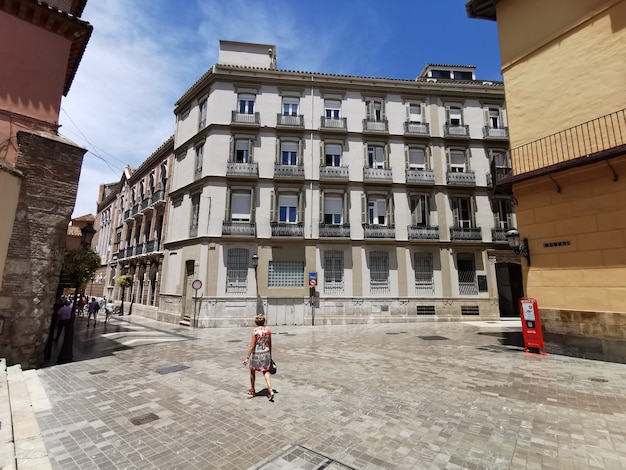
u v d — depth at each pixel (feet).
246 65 72.28
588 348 26.99
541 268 30.66
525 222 32.35
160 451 12.51
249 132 64.18
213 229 59.82
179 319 61.57
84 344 37.96
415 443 12.89
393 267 63.82
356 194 65.21
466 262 67.00
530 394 18.44
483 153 70.59
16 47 28.81
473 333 45.03
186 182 68.54
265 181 62.85
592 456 11.66
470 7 38.27
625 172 25.54
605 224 26.50
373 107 69.46
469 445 12.65
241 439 13.44
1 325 24.59
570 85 29.89
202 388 20.45
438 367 25.13
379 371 24.16
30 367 25.67
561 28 30.96
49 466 11.05
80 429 14.48
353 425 14.69
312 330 50.47
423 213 67.36
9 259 25.35
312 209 63.21
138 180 98.89
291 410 16.58
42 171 27.76
